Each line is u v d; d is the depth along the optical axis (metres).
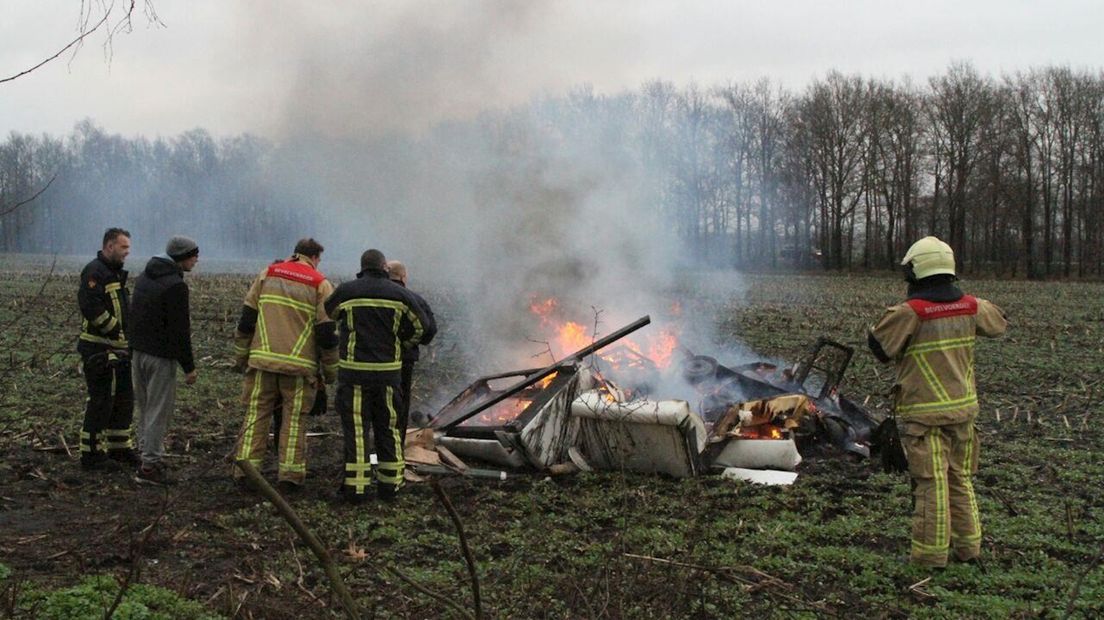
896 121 72.62
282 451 7.52
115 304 8.04
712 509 6.96
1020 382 14.12
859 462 8.76
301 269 7.57
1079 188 70.44
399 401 7.41
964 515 5.96
